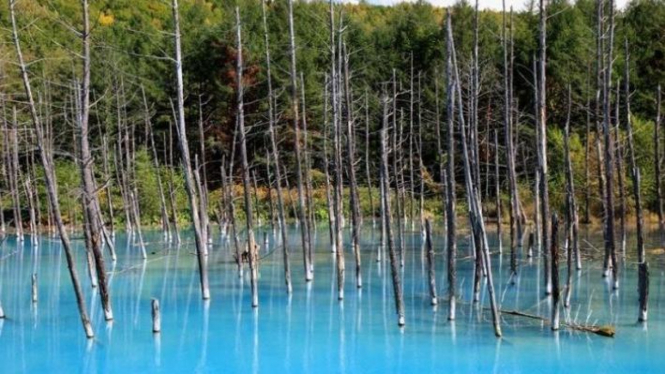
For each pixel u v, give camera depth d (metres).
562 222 35.28
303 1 48.28
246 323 17.42
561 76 42.25
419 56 49.38
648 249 28.41
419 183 43.09
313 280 23.33
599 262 25.55
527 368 13.46
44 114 37.88
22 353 14.94
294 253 30.17
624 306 18.47
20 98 36.75
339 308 18.98
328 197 29.61
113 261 27.14
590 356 14.12
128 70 47.47
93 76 41.31
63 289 22.22
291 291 21.00
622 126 37.78
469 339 15.54
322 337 16.00
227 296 20.77
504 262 26.77
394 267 16.78
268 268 26.05
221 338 16.02
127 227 37.12
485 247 15.61
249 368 13.84
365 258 28.52
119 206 42.03
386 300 19.86
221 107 47.06
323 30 44.50
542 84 16.67
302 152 37.94
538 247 26.56
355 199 21.28
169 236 35.53
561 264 25.09
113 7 57.00
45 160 15.26
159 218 43.34
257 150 46.78
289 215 44.34
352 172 21.20
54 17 19.31
